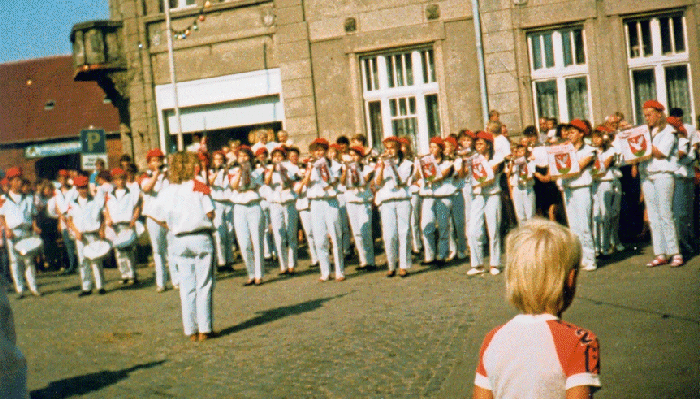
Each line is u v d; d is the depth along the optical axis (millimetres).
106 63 20594
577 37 17562
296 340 7609
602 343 6297
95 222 12539
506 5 17547
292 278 12266
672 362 5555
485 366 2426
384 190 11250
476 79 17906
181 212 7988
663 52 17203
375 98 18734
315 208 11461
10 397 2619
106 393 6219
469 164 10703
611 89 17266
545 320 2377
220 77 19859
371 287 10539
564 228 2449
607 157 11031
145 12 20484
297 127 19094
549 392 2275
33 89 40969
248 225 11734
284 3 19000
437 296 9312
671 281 8641
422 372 6043
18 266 12977
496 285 9695
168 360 7277
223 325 8766
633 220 12422
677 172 10391
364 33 18484
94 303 11422
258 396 5801
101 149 16016
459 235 12680
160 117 20516
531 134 11750
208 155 13484
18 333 9117
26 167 38344
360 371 6242
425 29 18094
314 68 18906
